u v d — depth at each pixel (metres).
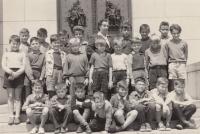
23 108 9.22
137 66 9.70
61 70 9.74
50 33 13.63
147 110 8.97
